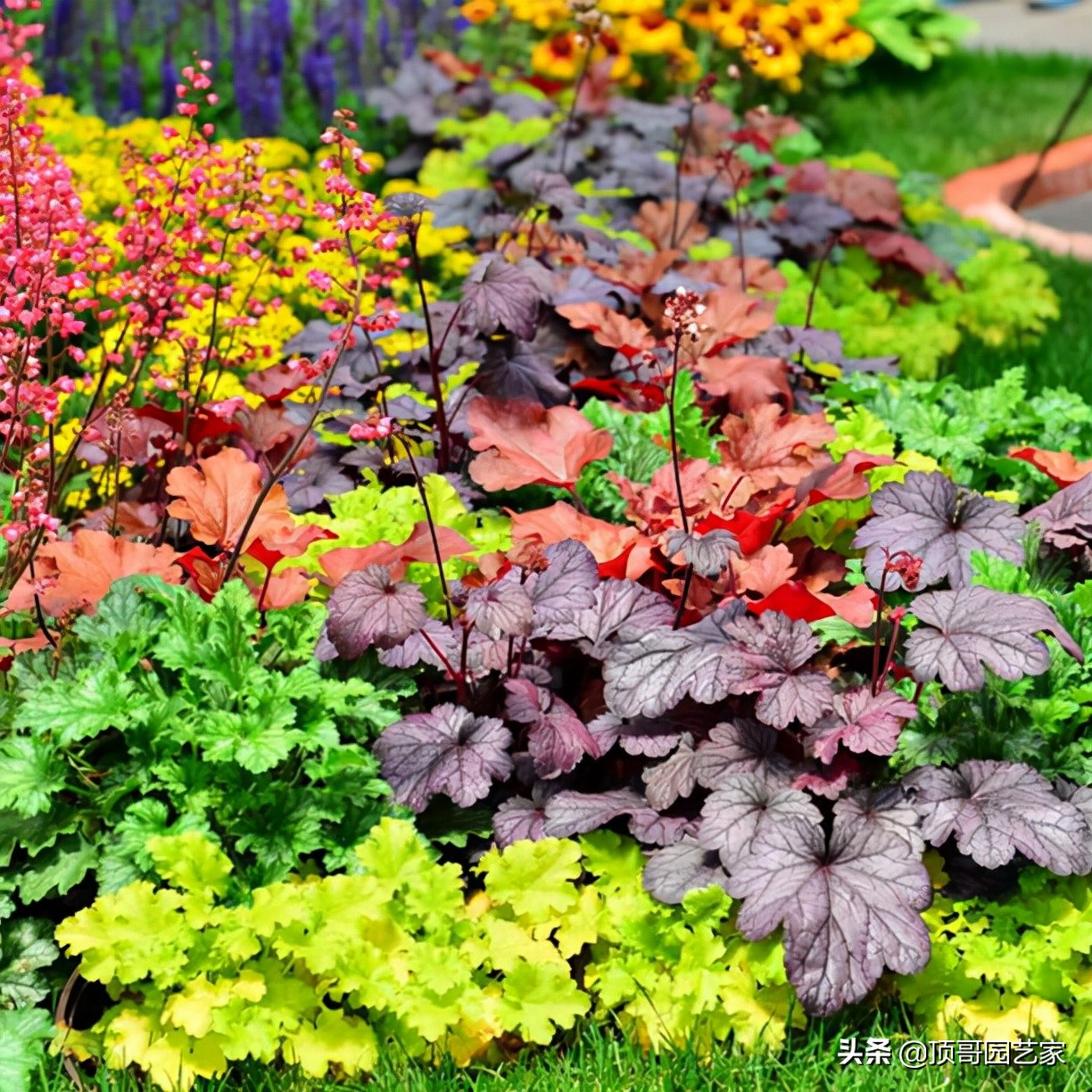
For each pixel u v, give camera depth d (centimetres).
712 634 317
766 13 796
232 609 318
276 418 409
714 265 545
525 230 542
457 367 443
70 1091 277
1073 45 1332
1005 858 289
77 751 317
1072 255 716
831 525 396
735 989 294
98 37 750
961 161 884
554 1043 298
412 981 291
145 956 279
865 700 305
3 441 381
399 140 743
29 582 326
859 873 288
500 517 389
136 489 420
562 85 775
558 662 351
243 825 304
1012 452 397
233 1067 288
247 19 809
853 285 601
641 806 317
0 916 293
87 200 509
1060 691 323
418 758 311
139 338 404
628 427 419
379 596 316
